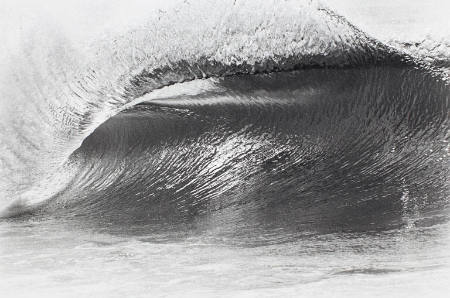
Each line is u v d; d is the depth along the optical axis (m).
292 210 28.39
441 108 32.72
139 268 21.48
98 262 22.48
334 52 34.16
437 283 17.64
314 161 31.72
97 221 29.62
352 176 30.47
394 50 34.28
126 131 35.31
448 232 23.47
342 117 33.06
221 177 31.97
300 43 34.50
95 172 34.94
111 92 36.78
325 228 25.61
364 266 20.08
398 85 33.62
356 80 33.91
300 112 33.44
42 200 34.41
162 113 34.88
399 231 24.19
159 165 33.47
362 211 27.30
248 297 17.67
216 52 35.25
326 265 20.59
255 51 34.75
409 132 32.12
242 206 29.64
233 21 35.16
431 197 27.92
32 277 20.95
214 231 26.47
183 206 30.58
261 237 25.05
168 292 18.75
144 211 30.61
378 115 32.97
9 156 37.00
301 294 17.59
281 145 32.66
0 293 19.52
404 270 19.23
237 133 33.50
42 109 37.38
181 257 22.66
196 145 33.59
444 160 30.36
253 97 34.28
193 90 35.56
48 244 25.58
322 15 34.62
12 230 28.75
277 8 34.91
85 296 18.80
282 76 34.44
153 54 36.12
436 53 34.81
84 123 37.16
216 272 20.52
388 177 29.94
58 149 37.31
